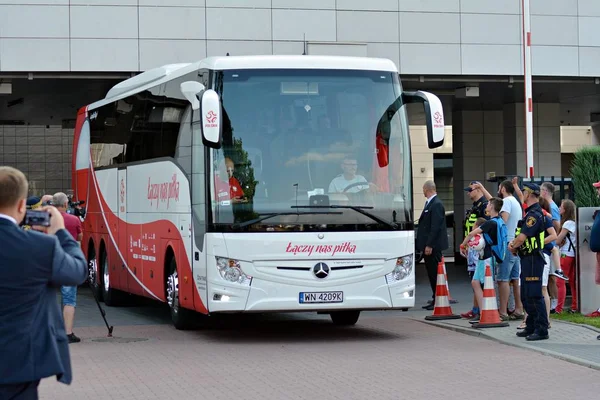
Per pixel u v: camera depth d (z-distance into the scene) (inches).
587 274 654.5
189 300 575.8
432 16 964.6
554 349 500.1
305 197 539.5
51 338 219.3
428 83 1021.2
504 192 637.9
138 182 694.5
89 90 1038.4
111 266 781.3
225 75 545.3
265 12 932.6
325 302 537.3
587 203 766.5
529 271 532.7
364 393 388.8
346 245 540.4
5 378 212.5
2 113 1294.3
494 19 976.3
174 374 444.1
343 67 558.6
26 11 894.4
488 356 488.4
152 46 912.9
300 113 548.4
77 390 408.2
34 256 217.3
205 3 921.5
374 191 550.0
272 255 532.1
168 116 625.6
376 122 557.6
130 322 681.6
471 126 1370.6
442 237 719.7
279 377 429.4
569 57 997.8
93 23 903.7
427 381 415.8
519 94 1145.4
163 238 631.2
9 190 220.2
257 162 539.2
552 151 1243.2
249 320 684.1
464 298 827.4
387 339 562.9
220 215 534.3
